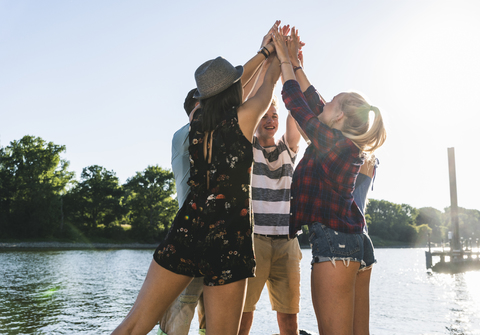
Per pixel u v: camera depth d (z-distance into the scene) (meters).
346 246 2.26
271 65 2.57
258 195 3.35
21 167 61.69
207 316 1.89
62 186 63.06
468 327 9.60
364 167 2.65
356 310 2.53
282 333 3.48
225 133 1.96
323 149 2.32
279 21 2.82
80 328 9.77
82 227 70.25
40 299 14.06
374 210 128.12
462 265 27.75
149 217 74.75
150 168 77.69
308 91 2.72
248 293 3.30
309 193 2.41
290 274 3.43
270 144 3.51
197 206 1.94
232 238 1.87
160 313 1.95
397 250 89.25
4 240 57.56
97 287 17.78
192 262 1.93
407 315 11.30
